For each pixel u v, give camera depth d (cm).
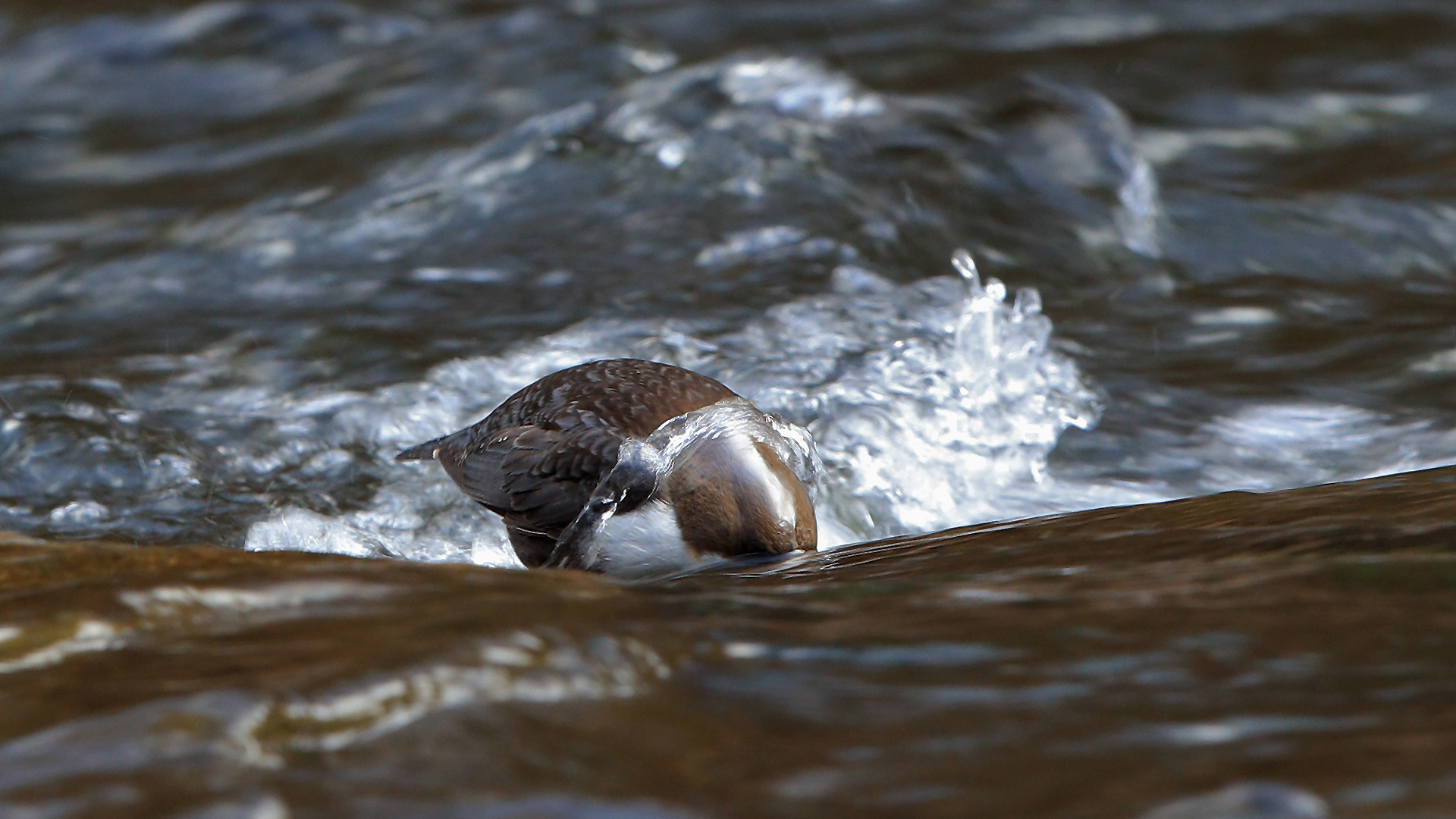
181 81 3800
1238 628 582
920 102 2705
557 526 1223
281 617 634
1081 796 414
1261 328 1989
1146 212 2414
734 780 441
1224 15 4009
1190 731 464
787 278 2119
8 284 2344
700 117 2647
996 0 4312
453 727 487
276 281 2245
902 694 523
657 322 1958
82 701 525
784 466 1108
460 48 3678
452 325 2009
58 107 3656
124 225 2681
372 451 1644
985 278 2169
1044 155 2512
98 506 1491
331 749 470
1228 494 1002
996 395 1736
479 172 2611
